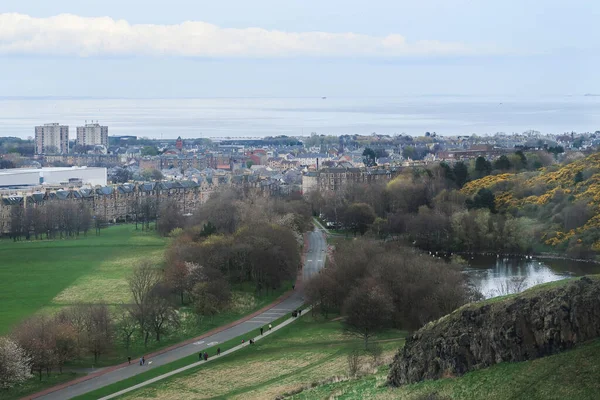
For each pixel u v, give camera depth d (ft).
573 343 604.90
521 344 625.00
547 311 616.39
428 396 622.95
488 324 647.56
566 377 578.25
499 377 611.88
